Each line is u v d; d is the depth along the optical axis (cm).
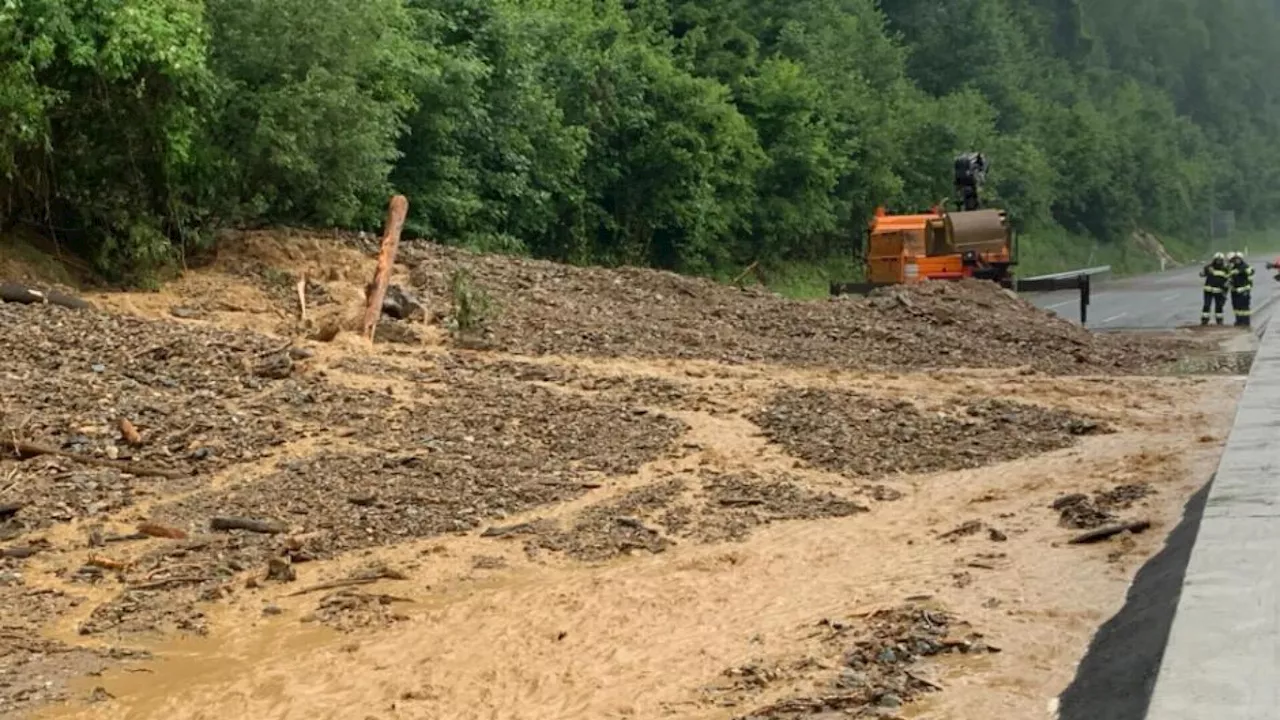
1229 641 429
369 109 1989
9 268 1564
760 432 1350
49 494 1047
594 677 703
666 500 1109
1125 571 796
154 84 1678
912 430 1372
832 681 647
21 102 1523
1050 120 7494
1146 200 8488
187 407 1246
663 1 4209
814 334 2023
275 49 1878
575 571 934
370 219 2220
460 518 1051
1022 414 1461
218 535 995
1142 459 1187
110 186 1714
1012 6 8850
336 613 850
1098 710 548
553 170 3067
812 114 4550
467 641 785
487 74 2639
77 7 1595
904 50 6266
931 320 2227
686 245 3772
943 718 585
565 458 1223
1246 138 11862
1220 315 2836
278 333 1589
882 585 829
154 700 709
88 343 1377
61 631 823
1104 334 2478
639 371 1608
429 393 1388
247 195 1912
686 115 3578
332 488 1098
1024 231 6438
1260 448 706
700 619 796
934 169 5466
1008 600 762
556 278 2088
